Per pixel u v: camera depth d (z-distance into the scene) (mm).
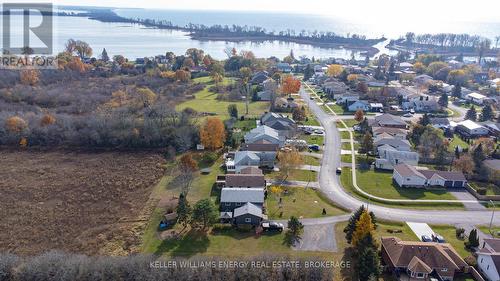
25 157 106562
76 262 57594
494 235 71750
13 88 160000
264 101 168000
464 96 179125
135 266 56969
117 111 133375
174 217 74250
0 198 84000
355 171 98562
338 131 128250
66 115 129500
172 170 99188
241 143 115625
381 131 121250
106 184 91438
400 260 60062
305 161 103375
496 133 126375
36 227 73688
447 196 86625
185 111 138625
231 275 56719
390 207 81312
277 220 74625
